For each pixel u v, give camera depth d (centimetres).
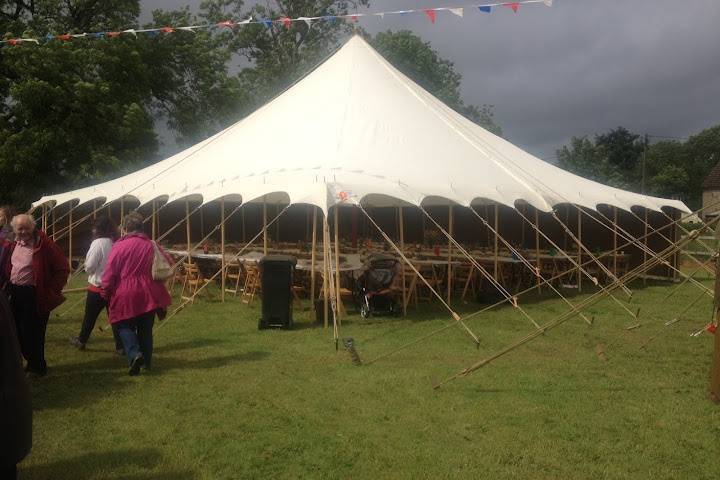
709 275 1631
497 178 1114
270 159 1084
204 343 763
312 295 901
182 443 451
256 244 1448
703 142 6644
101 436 463
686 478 404
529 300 1134
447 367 659
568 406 538
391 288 933
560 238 1642
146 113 2220
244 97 2783
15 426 304
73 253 1706
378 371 641
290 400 548
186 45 2362
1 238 601
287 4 3350
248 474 404
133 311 611
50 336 786
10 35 1925
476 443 456
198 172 1124
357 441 458
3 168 1873
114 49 2098
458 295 1169
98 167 1956
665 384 606
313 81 1308
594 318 958
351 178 950
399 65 3572
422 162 1078
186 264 1096
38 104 1920
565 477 404
